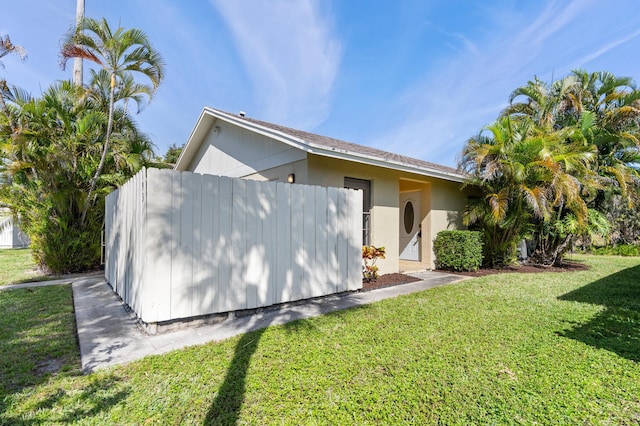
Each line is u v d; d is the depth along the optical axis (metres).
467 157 9.41
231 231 4.90
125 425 2.41
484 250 10.21
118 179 9.95
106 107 11.02
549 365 3.33
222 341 3.97
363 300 6.04
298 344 3.85
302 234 5.79
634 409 2.61
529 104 11.52
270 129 7.17
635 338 4.06
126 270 5.51
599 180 9.49
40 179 9.04
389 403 2.68
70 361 3.47
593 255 15.55
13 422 2.42
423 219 10.15
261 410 2.59
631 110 9.64
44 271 9.28
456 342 3.91
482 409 2.62
